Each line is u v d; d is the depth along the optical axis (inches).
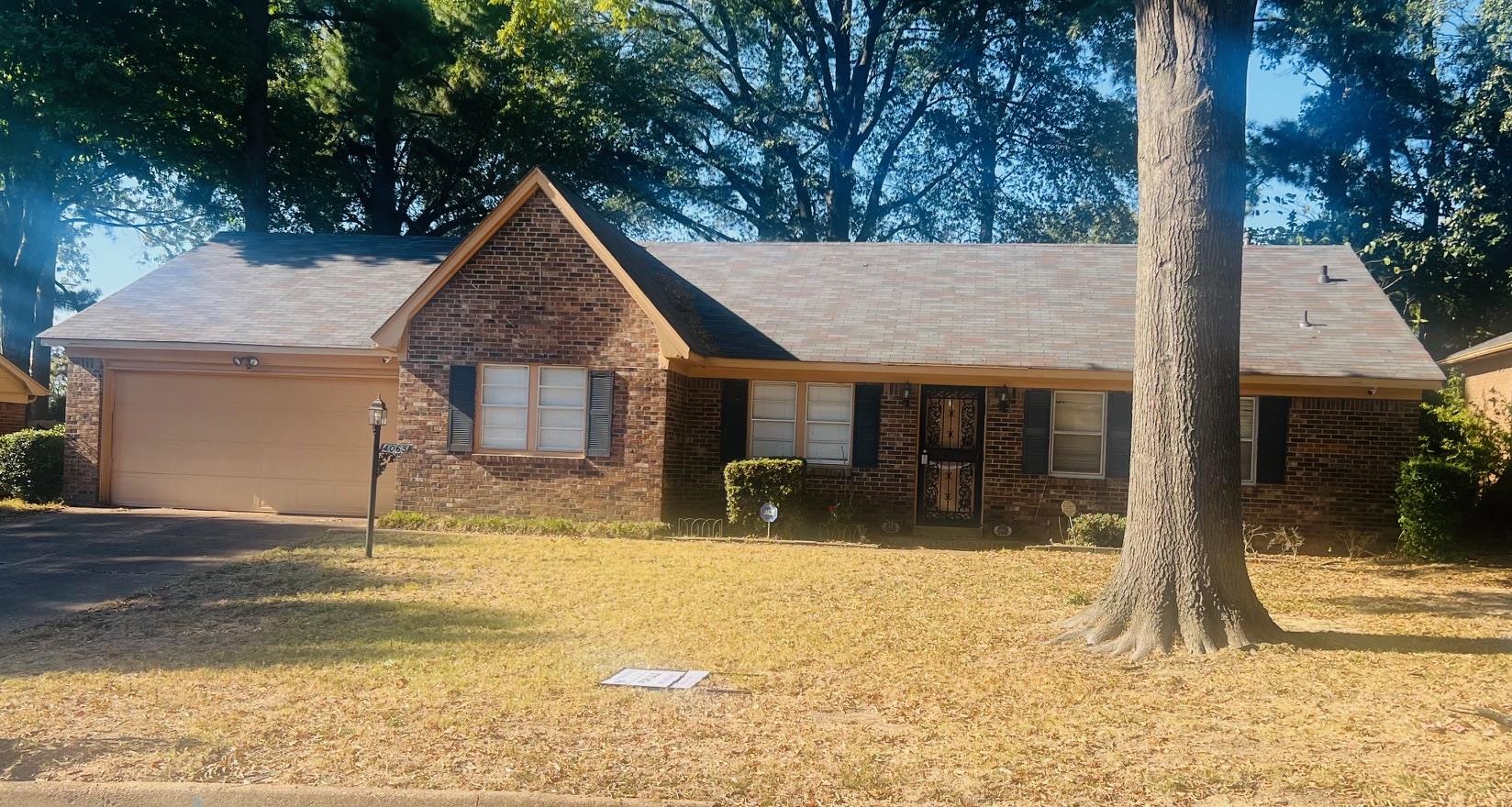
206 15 1094.4
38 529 619.8
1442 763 239.1
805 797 219.5
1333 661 339.0
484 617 403.5
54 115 959.0
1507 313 1155.3
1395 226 1222.3
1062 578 513.0
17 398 868.6
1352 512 657.6
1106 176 1471.5
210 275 816.9
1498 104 1109.7
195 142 1149.1
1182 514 365.1
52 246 1249.4
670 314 681.6
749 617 407.2
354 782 227.1
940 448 708.0
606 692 298.5
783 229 1533.0
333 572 497.0
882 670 326.6
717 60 1573.6
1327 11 1212.5
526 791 219.9
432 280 665.6
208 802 220.4
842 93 1531.7
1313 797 218.8
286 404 722.2
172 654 345.7
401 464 675.4
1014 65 1450.5
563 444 668.1
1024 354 679.7
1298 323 708.0
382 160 1355.8
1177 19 374.0
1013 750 249.1
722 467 708.0
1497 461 703.1
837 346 700.0
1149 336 376.5
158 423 732.0
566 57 1393.9
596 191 1521.9
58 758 243.6
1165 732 264.5
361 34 1222.9
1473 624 410.3
